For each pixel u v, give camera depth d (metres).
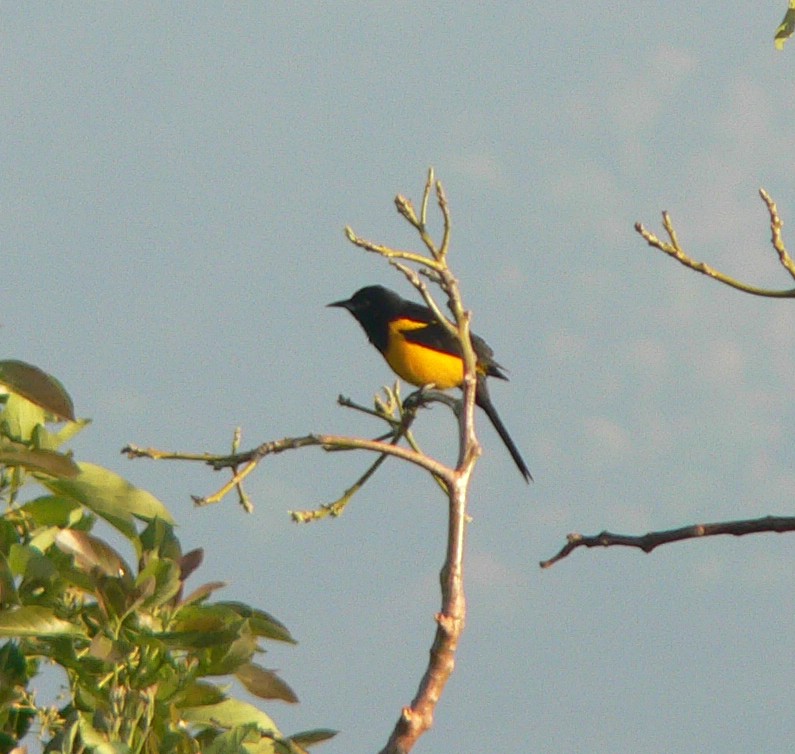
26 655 6.30
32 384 6.48
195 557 6.66
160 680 6.28
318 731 6.66
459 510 6.93
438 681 6.67
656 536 7.17
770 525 7.03
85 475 6.62
